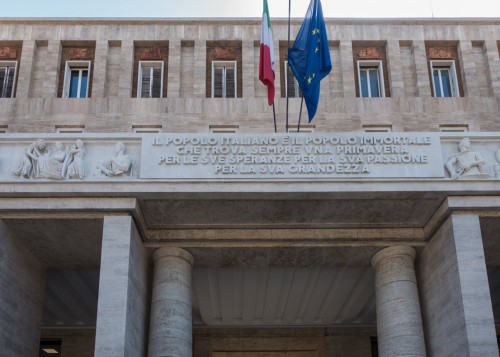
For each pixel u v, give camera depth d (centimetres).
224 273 2525
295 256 2275
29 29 2578
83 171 1984
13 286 2088
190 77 2556
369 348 3114
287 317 3042
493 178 1997
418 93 2503
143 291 2123
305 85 2170
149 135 2022
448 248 2031
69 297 2716
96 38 2575
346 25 2611
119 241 1959
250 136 2020
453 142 2056
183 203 2033
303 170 1984
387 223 2191
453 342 1964
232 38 2595
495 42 2595
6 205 1980
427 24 2617
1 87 2558
